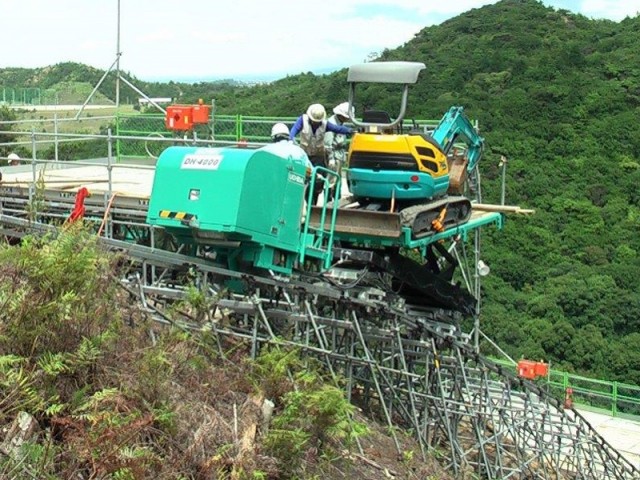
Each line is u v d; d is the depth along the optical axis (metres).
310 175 11.87
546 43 49.88
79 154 27.02
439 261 16.52
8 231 10.42
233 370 9.05
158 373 7.44
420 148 13.05
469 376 15.70
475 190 16.72
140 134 23.02
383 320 11.91
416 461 10.59
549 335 29.78
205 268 10.30
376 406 12.68
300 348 10.15
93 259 7.77
